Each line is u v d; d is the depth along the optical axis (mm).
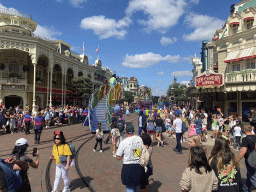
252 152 3738
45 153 8438
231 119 10703
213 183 2541
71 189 4875
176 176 5785
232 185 2922
